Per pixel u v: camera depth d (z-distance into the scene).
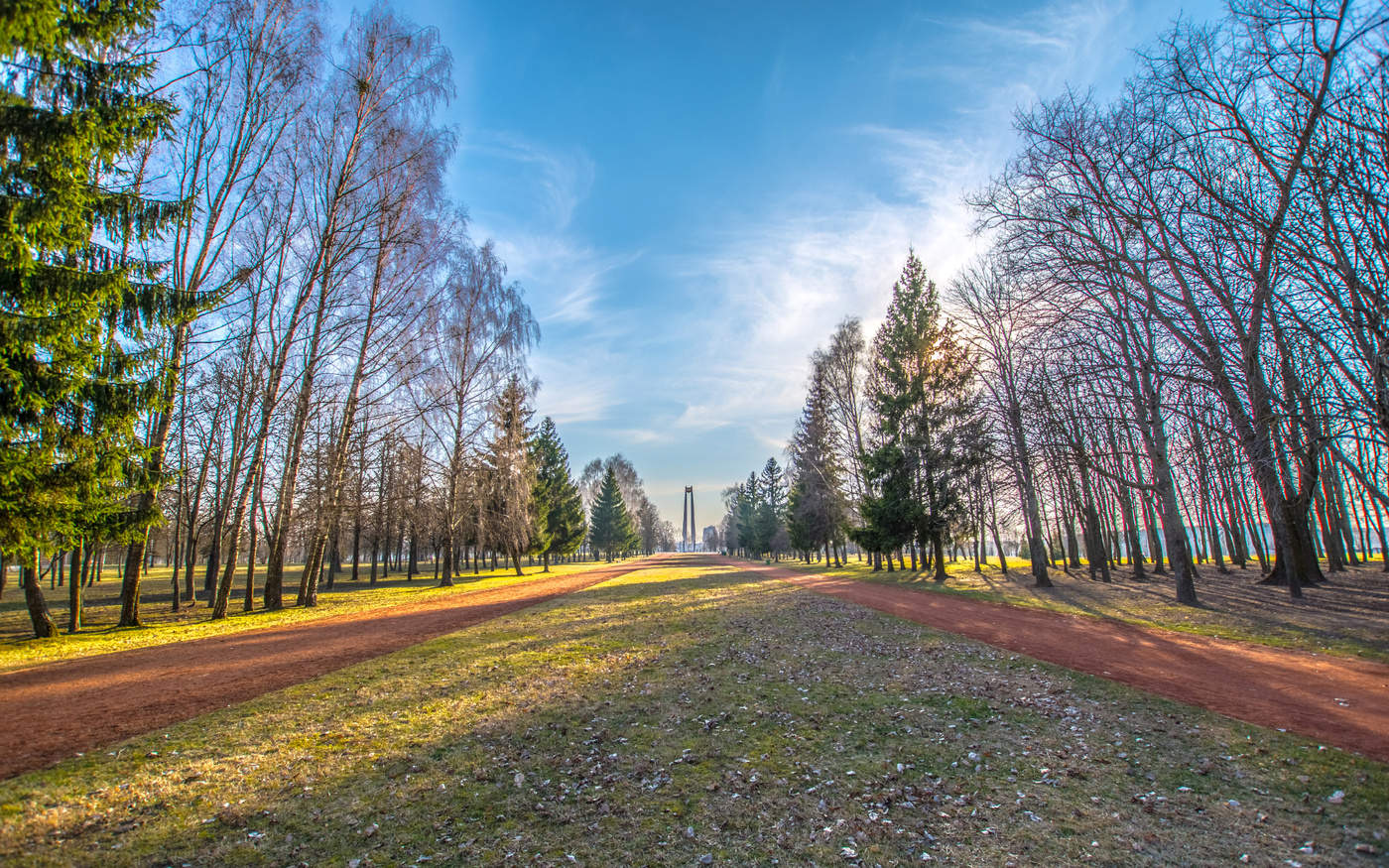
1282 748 6.45
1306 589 21.42
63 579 50.03
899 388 32.41
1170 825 4.85
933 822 4.93
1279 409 12.12
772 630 14.64
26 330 8.36
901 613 17.84
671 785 5.67
